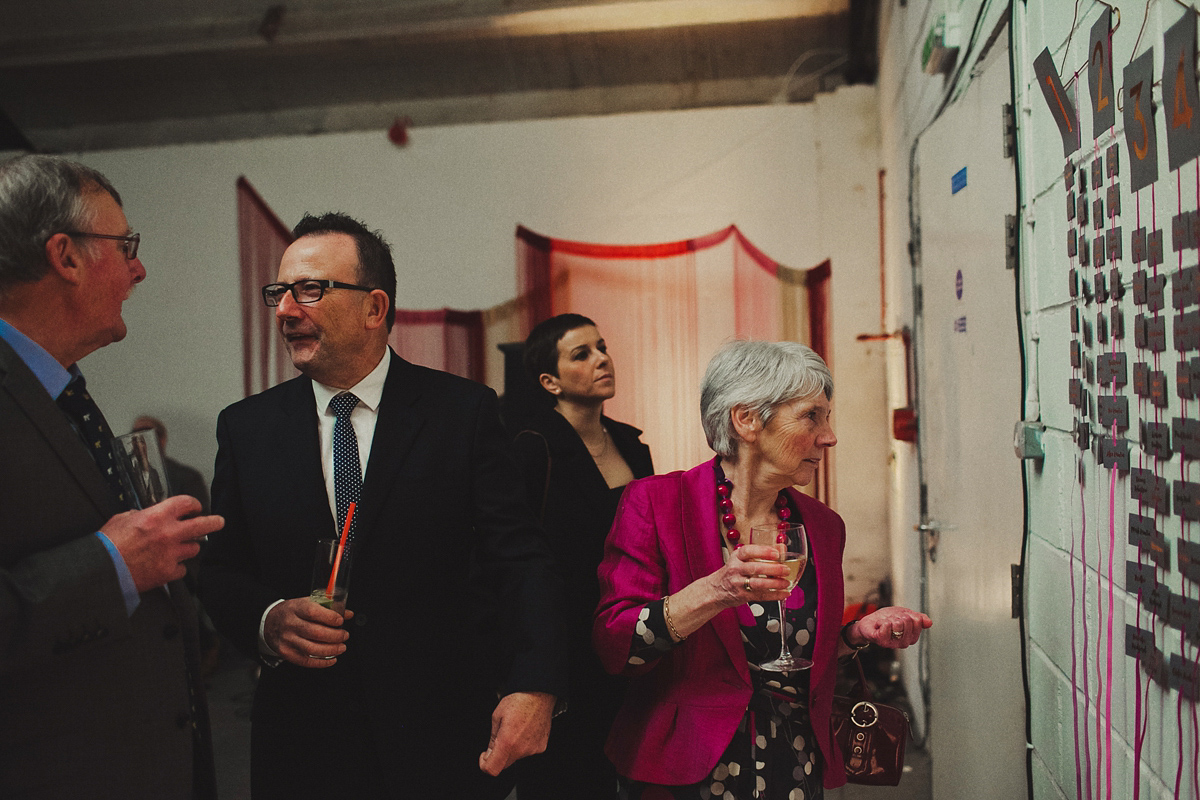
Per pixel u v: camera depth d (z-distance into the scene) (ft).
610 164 17.54
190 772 4.06
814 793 4.71
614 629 4.63
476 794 4.90
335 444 5.09
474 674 5.07
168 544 3.77
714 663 4.68
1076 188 4.34
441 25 16.96
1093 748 4.30
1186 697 3.14
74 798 3.66
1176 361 3.13
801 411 4.77
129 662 3.86
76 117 20.15
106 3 17.63
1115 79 3.70
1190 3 2.90
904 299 12.26
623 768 4.67
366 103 19.33
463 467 5.10
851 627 4.95
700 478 5.11
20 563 3.53
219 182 18.61
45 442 3.72
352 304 4.91
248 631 4.69
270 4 17.51
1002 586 6.27
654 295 17.38
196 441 18.58
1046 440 5.10
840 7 16.05
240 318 18.51
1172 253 3.13
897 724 5.08
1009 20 5.61
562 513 6.52
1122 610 3.83
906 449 12.52
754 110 17.08
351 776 4.70
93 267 3.92
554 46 17.70
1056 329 4.82
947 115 8.16
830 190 16.49
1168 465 3.25
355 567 4.80
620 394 17.42
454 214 17.95
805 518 5.10
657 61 17.87
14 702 3.56
